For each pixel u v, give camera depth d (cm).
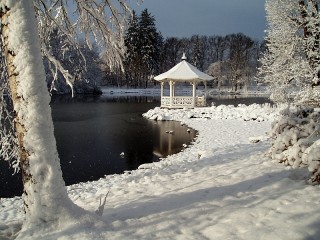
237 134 1675
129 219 411
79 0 546
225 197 480
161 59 7181
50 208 375
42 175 376
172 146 1486
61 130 1942
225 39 8300
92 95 5275
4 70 539
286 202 425
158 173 851
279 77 1783
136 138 1689
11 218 614
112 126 2108
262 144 1086
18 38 367
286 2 1691
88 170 1126
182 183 630
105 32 595
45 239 352
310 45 1634
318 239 328
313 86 1623
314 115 704
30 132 373
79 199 677
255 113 2262
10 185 990
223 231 363
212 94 5809
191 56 8212
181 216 417
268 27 1803
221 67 6931
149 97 5006
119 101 4191
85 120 2397
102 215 440
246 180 568
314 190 459
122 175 982
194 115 2464
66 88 4997
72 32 599
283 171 600
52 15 543
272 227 356
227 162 806
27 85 371
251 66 6925
